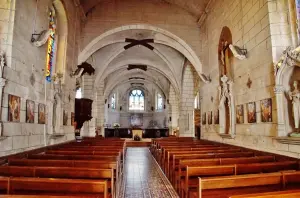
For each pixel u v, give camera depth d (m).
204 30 14.41
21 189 3.68
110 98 35.91
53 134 8.76
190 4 14.34
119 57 22.05
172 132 28.03
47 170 4.42
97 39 14.65
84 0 13.52
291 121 6.36
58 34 10.80
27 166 4.83
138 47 20.81
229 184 3.84
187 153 7.62
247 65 8.46
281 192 2.94
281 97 6.41
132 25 14.93
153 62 22.69
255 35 7.88
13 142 6.14
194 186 5.05
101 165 5.18
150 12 15.10
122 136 32.41
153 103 38.53
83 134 20.30
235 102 9.41
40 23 8.03
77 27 13.22
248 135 8.27
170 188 7.10
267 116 7.07
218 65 11.64
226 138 10.35
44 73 8.45
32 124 7.35
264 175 4.04
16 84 6.32
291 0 6.59
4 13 6.14
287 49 6.19
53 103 9.12
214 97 12.21
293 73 6.41
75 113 14.02
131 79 32.75
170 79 23.23
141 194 6.52
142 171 9.80
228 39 10.34
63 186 3.53
